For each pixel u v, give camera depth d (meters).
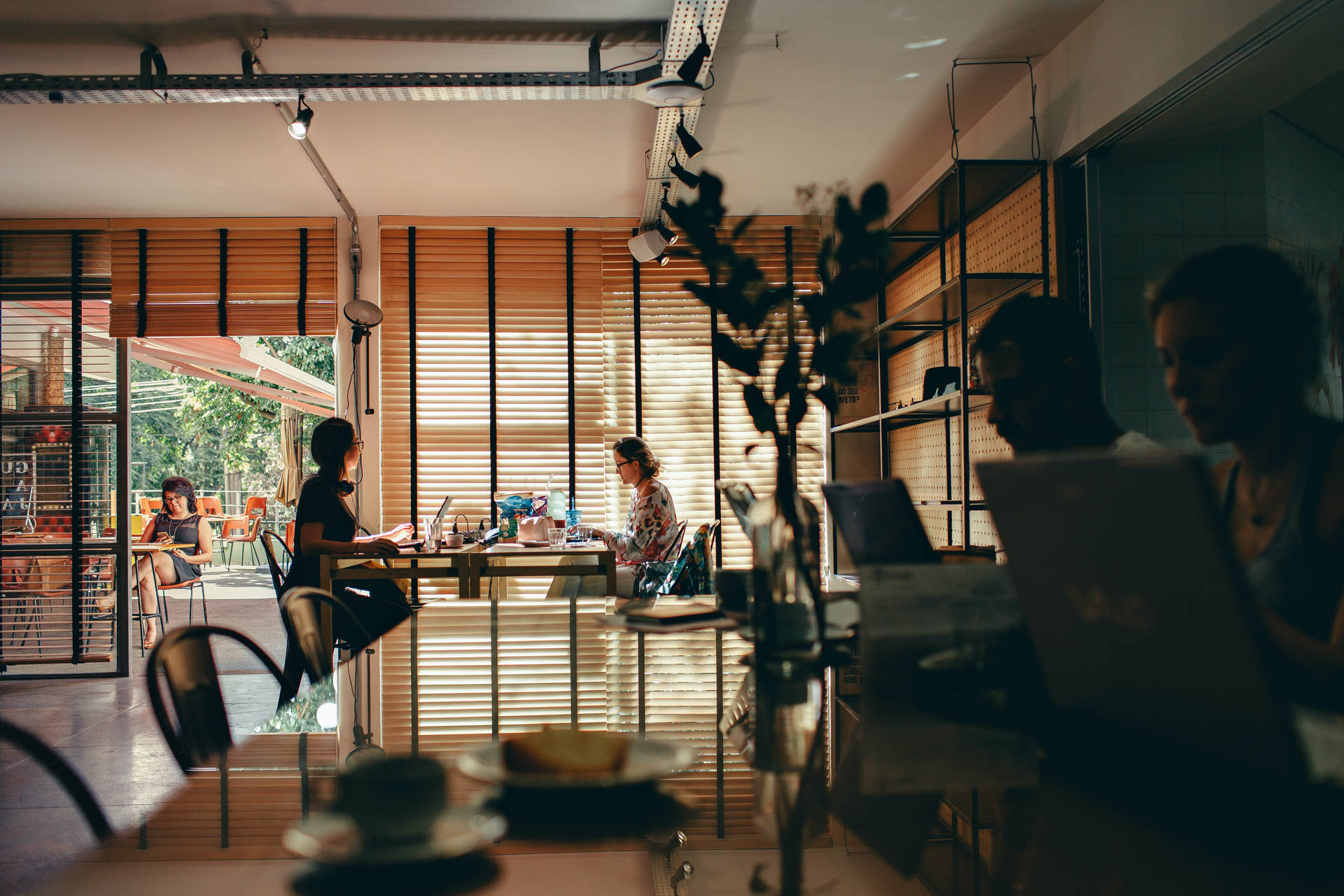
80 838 2.21
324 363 13.40
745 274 1.17
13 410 5.16
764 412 1.20
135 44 3.26
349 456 3.76
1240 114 2.93
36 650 5.00
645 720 1.03
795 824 0.67
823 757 0.83
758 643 1.30
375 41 3.28
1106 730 0.76
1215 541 0.54
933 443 4.73
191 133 3.99
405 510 5.30
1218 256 1.14
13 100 3.34
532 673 1.36
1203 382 1.16
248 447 14.98
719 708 1.09
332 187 4.64
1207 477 0.53
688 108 3.63
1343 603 0.92
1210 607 0.57
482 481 5.35
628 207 5.28
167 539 6.47
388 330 5.35
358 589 3.64
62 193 4.80
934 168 4.68
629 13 3.11
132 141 4.08
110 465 5.18
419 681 1.31
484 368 5.40
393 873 0.59
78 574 5.05
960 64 3.48
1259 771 0.61
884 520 1.24
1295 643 0.94
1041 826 0.63
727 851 0.62
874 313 5.52
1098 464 0.61
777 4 2.99
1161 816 0.64
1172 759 0.69
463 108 3.78
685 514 5.44
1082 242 3.34
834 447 5.48
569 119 3.93
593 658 1.47
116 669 4.98
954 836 0.62
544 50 3.37
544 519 4.00
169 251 5.26
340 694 1.23
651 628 1.75
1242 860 0.55
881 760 0.81
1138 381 3.31
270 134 4.02
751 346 1.19
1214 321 1.13
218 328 5.26
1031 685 1.00
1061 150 3.34
